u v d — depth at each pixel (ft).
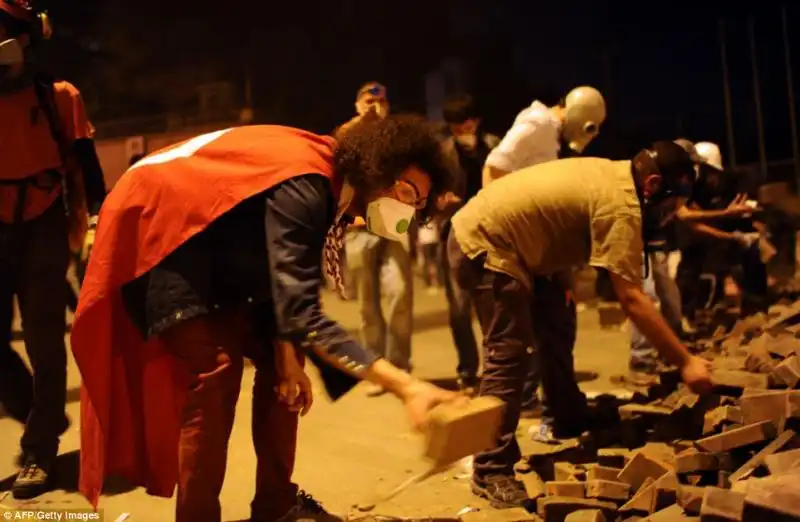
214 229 8.84
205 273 8.92
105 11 71.77
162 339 9.35
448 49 72.13
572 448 13.15
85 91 70.74
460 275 12.30
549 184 11.62
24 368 13.58
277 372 9.98
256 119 71.61
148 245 8.85
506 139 14.76
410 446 14.58
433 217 9.26
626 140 43.06
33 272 12.65
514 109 65.98
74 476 13.23
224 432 9.44
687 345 18.66
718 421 10.95
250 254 8.83
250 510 11.74
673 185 11.45
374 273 18.95
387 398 17.89
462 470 13.24
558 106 15.34
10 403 13.44
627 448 12.59
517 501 11.46
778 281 30.19
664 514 9.09
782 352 12.73
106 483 13.02
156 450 10.12
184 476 9.35
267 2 74.13
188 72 73.20
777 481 7.63
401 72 74.90
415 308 32.71
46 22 12.85
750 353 13.29
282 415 10.74
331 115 75.92
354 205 9.06
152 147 29.50
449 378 19.94
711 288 28.89
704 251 24.68
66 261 13.03
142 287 9.11
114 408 10.00
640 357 18.80
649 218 11.89
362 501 12.10
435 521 10.72
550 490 10.85
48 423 12.76
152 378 9.93
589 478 10.96
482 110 18.22
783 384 11.43
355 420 16.24
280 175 8.51
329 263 9.66
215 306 9.04
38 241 12.66
